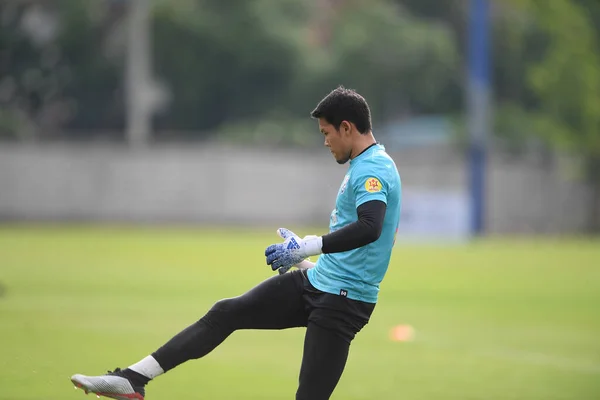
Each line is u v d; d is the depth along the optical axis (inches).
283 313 818.8
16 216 5049.2
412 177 5182.1
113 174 5142.7
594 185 5585.6
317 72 6879.9
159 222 5191.9
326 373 803.4
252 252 3420.3
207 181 5226.4
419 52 6796.3
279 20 7047.2
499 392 1213.1
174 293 2220.7
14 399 1061.1
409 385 1250.6
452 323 1879.9
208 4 6978.4
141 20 5418.3
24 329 1611.7
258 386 1205.1
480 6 4426.7
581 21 5880.9
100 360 1332.4
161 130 7017.7
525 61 7160.4
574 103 5841.5
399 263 3248.0
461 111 7003.0
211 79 6939.0
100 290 2252.7
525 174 5344.5
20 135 6250.0
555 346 1611.7
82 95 7027.6
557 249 4005.9
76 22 6870.1
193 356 810.2
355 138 797.2
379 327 1803.6
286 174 5275.6
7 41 6865.2
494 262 3334.2
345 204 788.6
